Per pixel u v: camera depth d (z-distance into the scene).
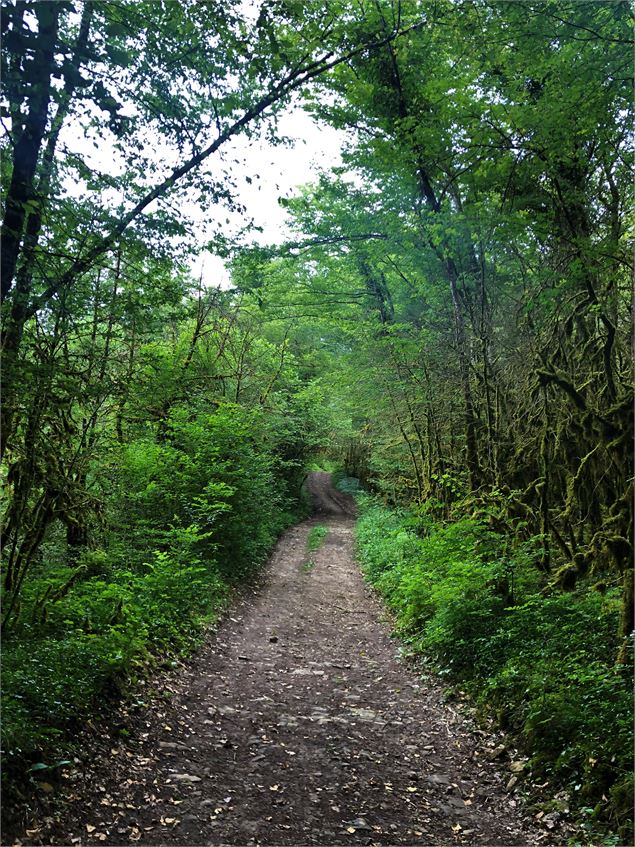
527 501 9.88
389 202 12.23
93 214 5.98
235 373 17.16
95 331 6.60
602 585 7.60
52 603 6.82
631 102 7.43
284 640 9.55
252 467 14.76
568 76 7.12
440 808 4.67
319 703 6.88
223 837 4.02
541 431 9.59
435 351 13.51
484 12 8.03
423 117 9.59
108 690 5.62
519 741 5.36
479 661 7.14
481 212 8.95
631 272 7.21
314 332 25.72
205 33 6.51
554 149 7.58
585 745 4.71
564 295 9.14
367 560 16.83
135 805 4.19
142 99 6.34
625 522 6.96
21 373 5.19
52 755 4.26
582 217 8.76
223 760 5.14
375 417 19.14
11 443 5.86
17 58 5.01
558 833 4.16
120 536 10.46
